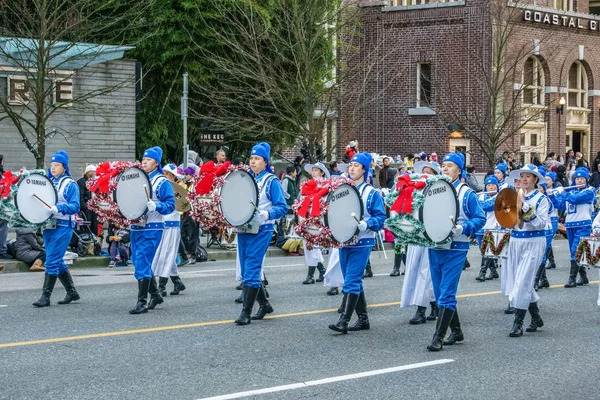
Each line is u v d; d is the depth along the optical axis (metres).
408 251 14.01
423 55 43.47
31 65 26.64
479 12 42.00
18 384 9.87
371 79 42.22
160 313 14.52
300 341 12.41
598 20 47.22
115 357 11.22
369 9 44.31
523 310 13.17
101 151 29.42
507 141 42.84
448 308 11.95
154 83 32.69
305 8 29.33
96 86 29.05
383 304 15.91
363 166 12.98
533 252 13.34
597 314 15.26
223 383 10.00
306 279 18.59
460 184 13.02
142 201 14.16
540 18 43.78
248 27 30.80
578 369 11.08
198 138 34.09
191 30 31.06
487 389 10.00
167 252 16.33
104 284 18.14
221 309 15.02
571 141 47.59
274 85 28.73
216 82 32.22
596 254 15.68
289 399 9.38
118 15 30.38
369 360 11.30
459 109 42.09
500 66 37.66
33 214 14.61
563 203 18.72
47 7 25.05
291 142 34.38
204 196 13.41
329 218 12.34
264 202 13.64
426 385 10.10
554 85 45.44
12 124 27.53
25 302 15.55
